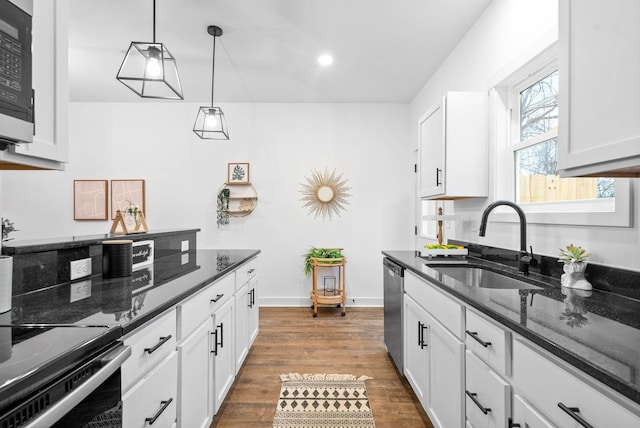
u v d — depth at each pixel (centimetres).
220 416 189
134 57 287
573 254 137
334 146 431
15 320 92
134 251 190
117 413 82
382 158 432
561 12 106
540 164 192
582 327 84
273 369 246
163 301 113
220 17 245
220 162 428
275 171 430
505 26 209
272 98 414
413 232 418
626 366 62
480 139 227
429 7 233
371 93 398
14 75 85
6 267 102
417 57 306
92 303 111
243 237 429
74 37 270
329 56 304
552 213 163
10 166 111
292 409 196
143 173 427
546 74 188
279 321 360
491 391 107
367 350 281
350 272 429
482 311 107
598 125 93
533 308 103
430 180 254
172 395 121
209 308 163
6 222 390
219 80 357
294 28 259
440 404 155
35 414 57
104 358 77
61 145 113
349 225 430
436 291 160
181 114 427
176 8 233
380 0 226
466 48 265
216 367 172
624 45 85
